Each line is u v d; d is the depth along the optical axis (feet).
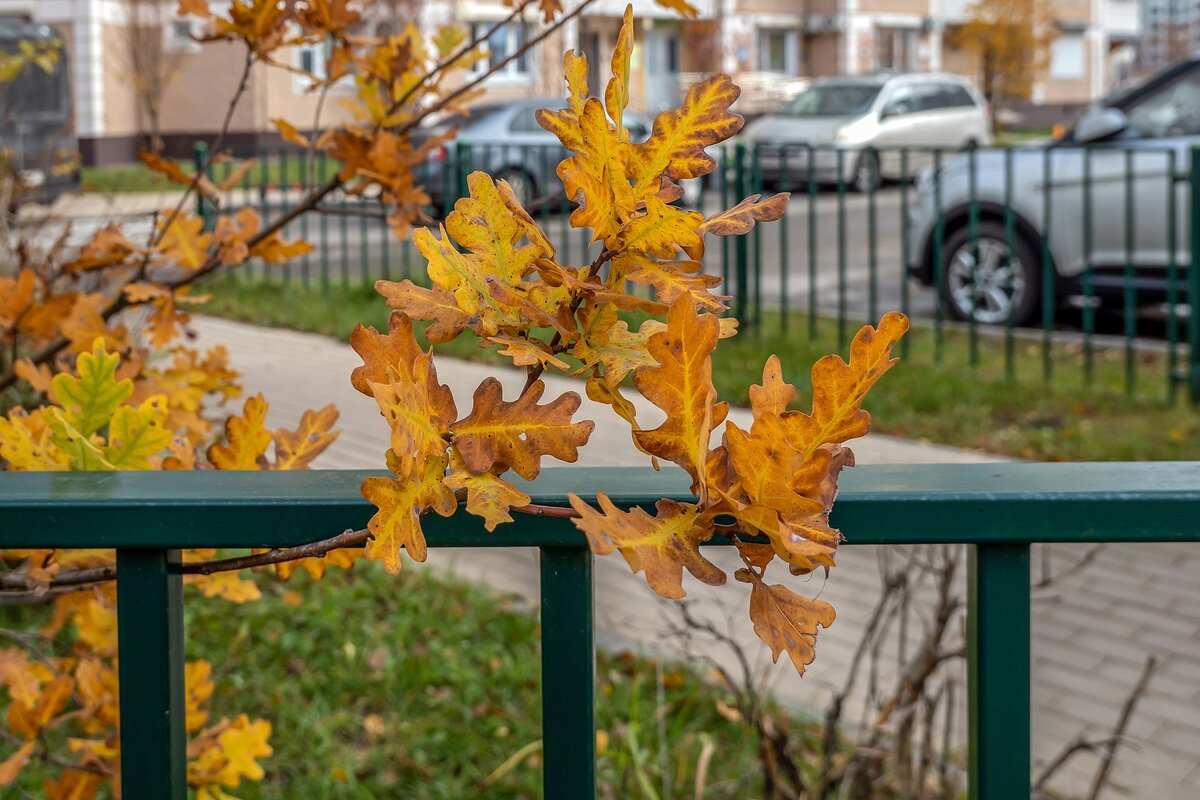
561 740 3.10
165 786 3.19
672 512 2.41
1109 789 9.96
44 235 14.14
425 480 2.43
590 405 20.36
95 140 80.12
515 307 2.45
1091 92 132.67
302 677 11.78
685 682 11.53
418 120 7.28
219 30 6.77
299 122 85.66
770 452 2.29
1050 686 11.70
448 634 12.66
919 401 20.21
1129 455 17.63
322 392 21.90
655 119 2.41
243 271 35.22
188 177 7.59
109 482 3.26
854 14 116.67
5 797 5.81
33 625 11.93
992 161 26.25
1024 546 3.06
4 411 9.61
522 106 45.11
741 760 10.13
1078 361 23.50
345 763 10.35
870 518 3.03
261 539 3.12
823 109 61.11
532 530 3.03
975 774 3.15
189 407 6.98
